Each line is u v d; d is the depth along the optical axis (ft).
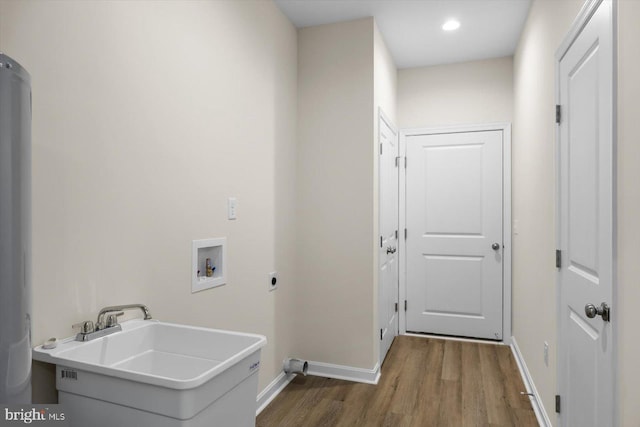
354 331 9.43
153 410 3.36
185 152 5.95
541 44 7.59
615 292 4.01
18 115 2.46
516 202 11.25
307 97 9.78
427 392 8.70
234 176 7.18
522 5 8.85
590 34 4.78
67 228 4.21
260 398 8.02
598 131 4.52
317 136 9.68
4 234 2.34
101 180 4.60
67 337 4.20
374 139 9.37
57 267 4.10
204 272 6.61
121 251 4.88
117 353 4.38
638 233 3.51
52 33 4.05
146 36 5.25
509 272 11.91
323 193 9.64
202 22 6.32
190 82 6.06
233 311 7.14
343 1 8.70
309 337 9.78
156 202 5.41
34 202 3.89
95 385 3.60
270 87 8.51
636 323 3.54
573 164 5.50
